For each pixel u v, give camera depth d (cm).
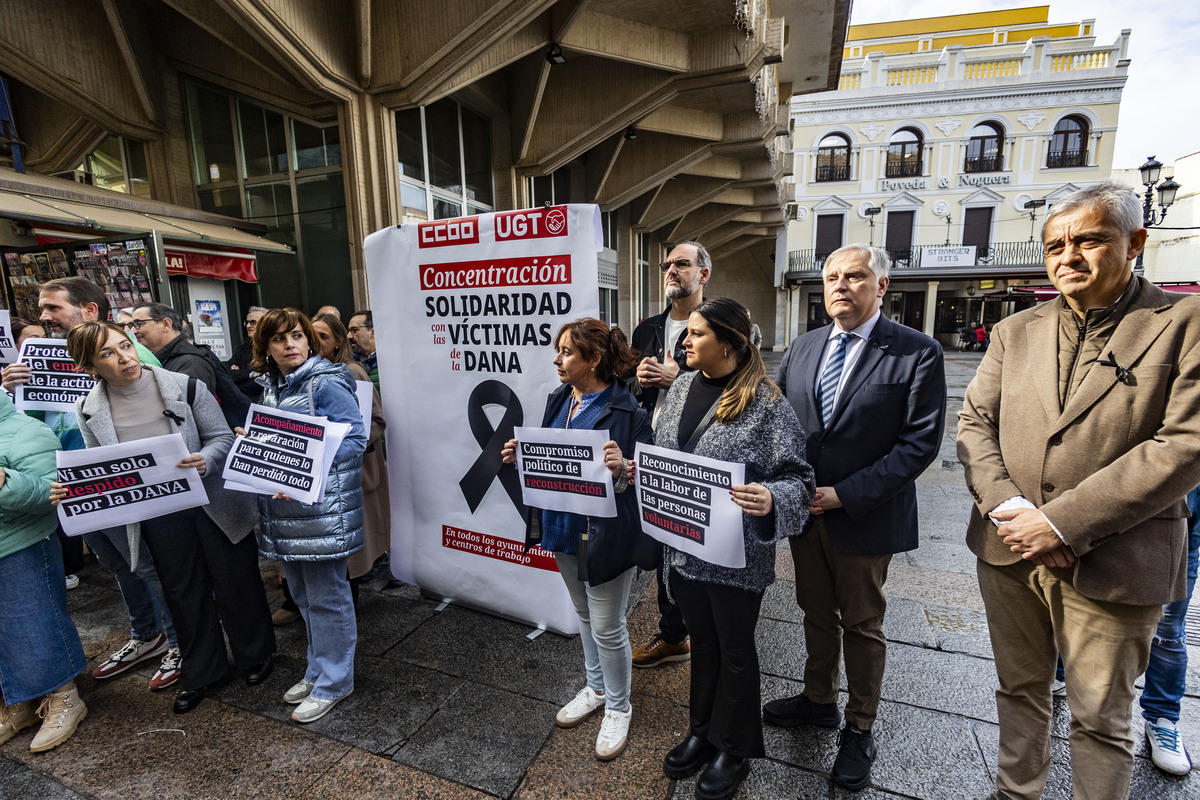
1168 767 190
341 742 214
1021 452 159
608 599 201
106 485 210
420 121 719
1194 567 191
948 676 244
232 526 240
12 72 606
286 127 713
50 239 555
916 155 2305
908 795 183
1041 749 169
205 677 238
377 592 338
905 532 188
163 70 724
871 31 2750
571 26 637
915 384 181
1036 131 2175
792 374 213
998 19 2656
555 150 844
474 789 191
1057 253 146
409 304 289
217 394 350
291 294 747
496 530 288
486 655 269
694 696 190
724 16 697
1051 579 156
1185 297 136
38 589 217
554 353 257
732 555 162
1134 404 138
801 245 2436
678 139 1077
